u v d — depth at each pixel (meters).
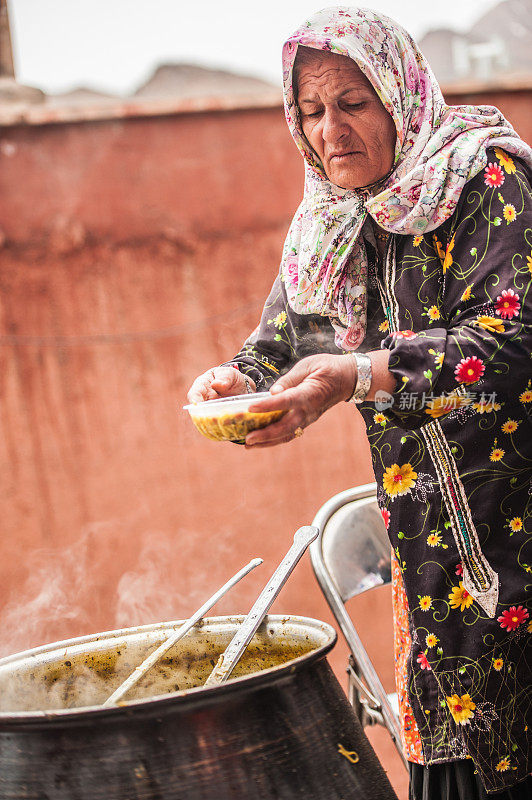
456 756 1.38
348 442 5.66
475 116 1.38
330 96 1.35
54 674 1.28
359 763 1.09
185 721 0.97
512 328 1.19
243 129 5.79
